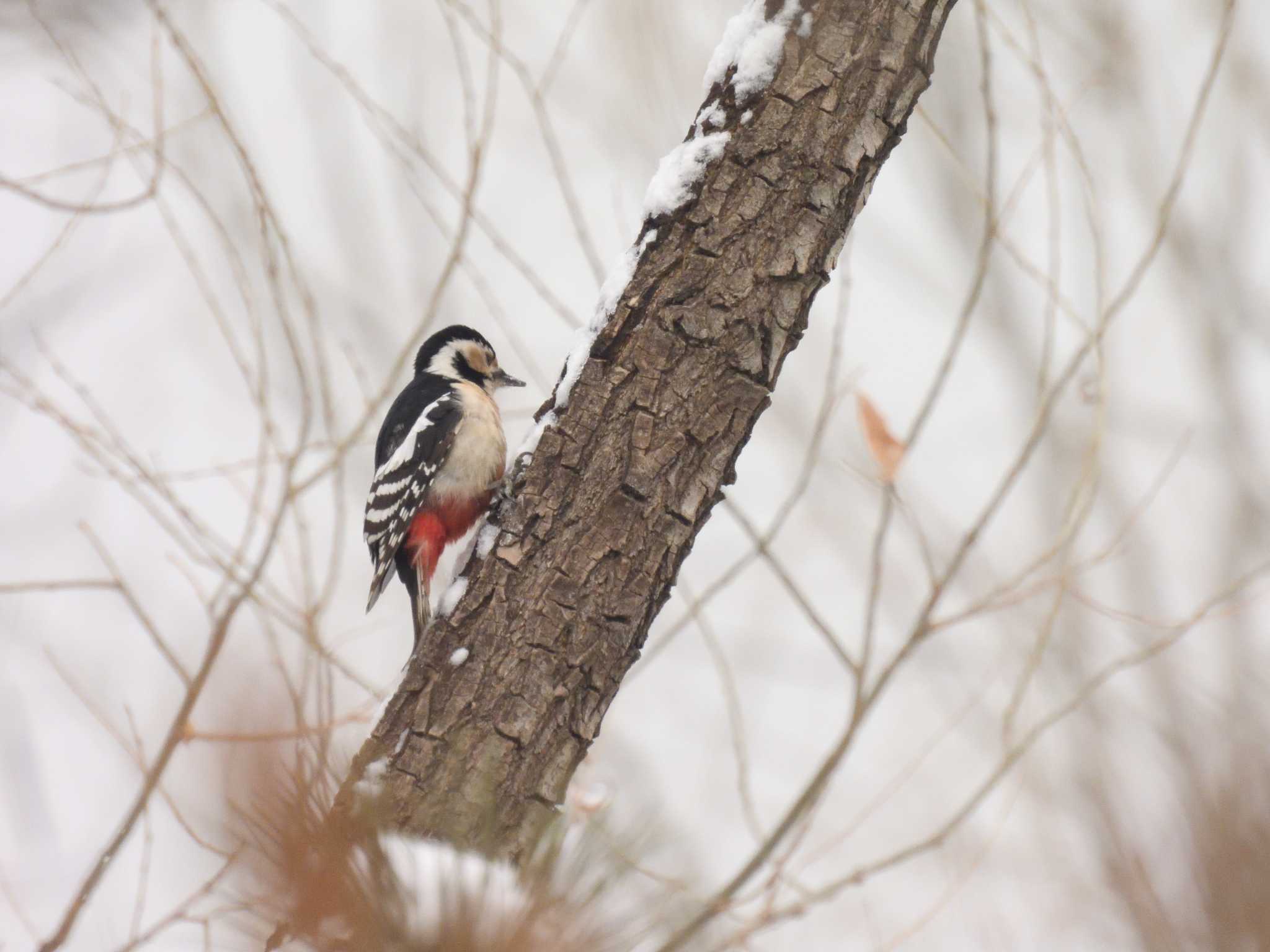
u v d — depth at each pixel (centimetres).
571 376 735
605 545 695
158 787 684
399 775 663
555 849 415
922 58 736
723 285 713
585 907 409
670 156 746
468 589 706
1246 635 1469
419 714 679
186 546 993
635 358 714
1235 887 351
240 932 414
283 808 414
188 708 935
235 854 418
